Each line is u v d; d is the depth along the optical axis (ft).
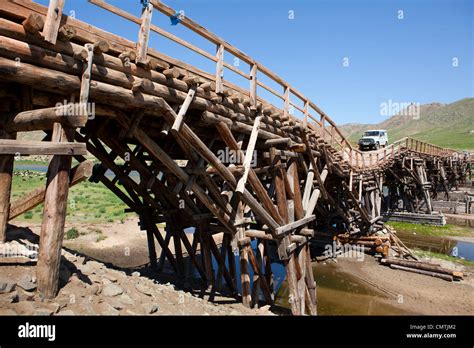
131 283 20.30
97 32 15.96
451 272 49.03
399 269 53.62
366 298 42.55
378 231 68.80
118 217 80.43
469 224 93.25
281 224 28.86
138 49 17.24
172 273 40.40
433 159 110.11
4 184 15.96
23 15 12.96
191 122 24.18
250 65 26.71
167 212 34.19
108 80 16.21
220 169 23.71
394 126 641.81
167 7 18.34
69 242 56.95
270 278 38.42
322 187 42.11
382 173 76.07
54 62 13.76
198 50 20.86
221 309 26.02
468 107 549.13
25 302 12.33
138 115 19.34
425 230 83.61
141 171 28.37
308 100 37.32
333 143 48.11
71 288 14.84
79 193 115.44
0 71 12.03
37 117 13.73
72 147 13.62
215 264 52.21
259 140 30.96
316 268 55.01
